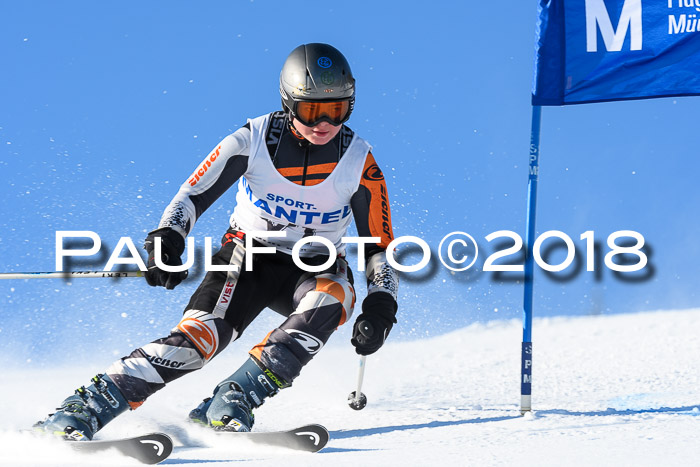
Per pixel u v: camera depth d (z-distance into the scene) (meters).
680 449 10.52
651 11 15.71
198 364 12.36
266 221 13.66
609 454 10.35
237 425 11.89
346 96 12.68
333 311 12.77
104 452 10.76
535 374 21.69
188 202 12.82
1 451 11.07
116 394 11.80
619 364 22.83
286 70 12.79
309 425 11.15
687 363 22.45
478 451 10.82
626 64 15.70
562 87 15.62
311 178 13.26
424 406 16.38
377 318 12.24
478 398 17.66
